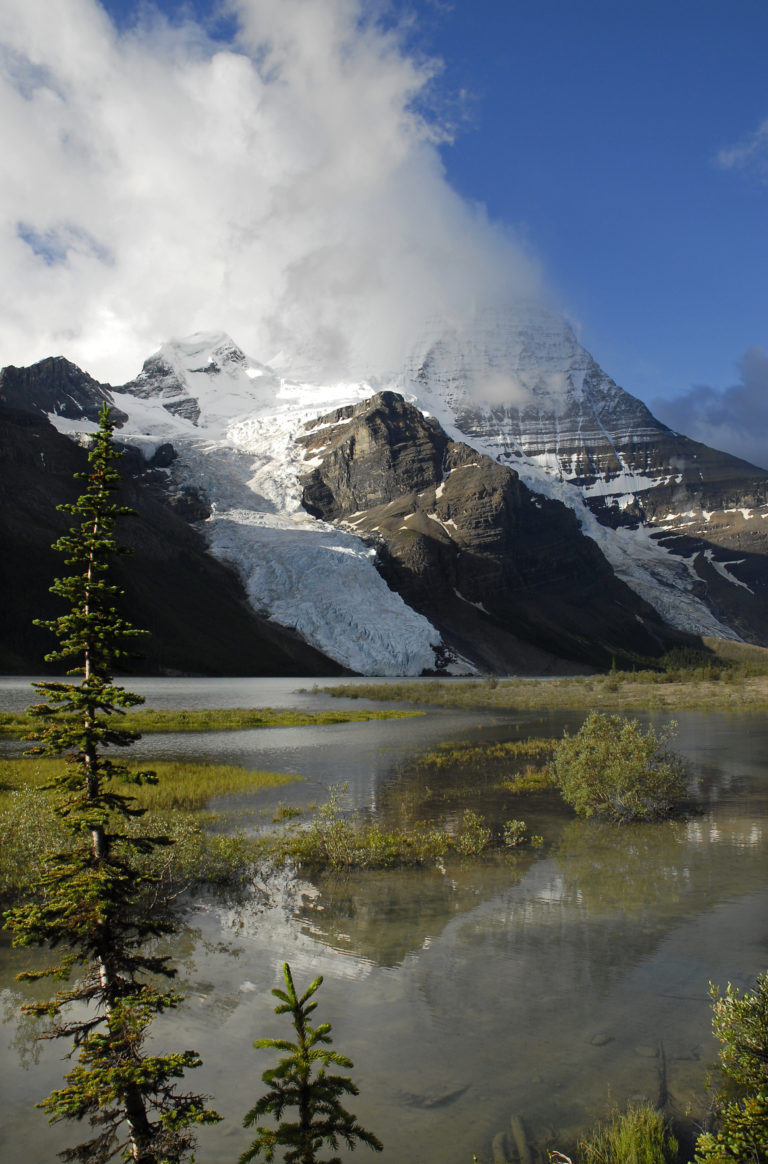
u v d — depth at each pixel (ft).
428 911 55.42
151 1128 27.07
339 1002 41.09
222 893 59.31
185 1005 40.78
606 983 43.34
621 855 70.95
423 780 114.73
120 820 63.05
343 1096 32.42
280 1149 29.14
